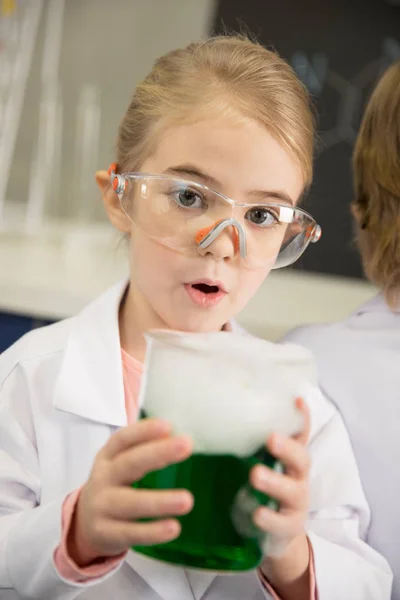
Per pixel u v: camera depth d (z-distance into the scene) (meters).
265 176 0.87
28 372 0.96
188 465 0.62
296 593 0.82
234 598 0.88
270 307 1.82
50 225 2.69
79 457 0.90
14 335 1.63
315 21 2.79
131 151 0.98
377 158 1.17
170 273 0.88
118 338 0.97
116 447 0.64
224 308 0.90
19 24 2.31
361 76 2.85
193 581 0.87
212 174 0.86
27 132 2.79
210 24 2.81
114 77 2.88
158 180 0.87
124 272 1.98
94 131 2.81
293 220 0.91
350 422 1.08
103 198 1.04
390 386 1.08
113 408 0.91
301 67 2.80
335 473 0.97
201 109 0.88
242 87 0.91
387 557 1.03
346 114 2.84
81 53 2.86
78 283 1.72
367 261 1.21
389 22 2.86
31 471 0.91
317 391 1.06
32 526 0.75
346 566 0.86
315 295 2.21
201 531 0.62
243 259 0.88
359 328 1.16
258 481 0.61
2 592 0.79
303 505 0.65
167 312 0.90
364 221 1.21
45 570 0.72
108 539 0.63
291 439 0.65
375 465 1.06
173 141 0.89
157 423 0.61
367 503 1.01
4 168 2.42
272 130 0.88
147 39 2.85
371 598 0.86
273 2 2.77
